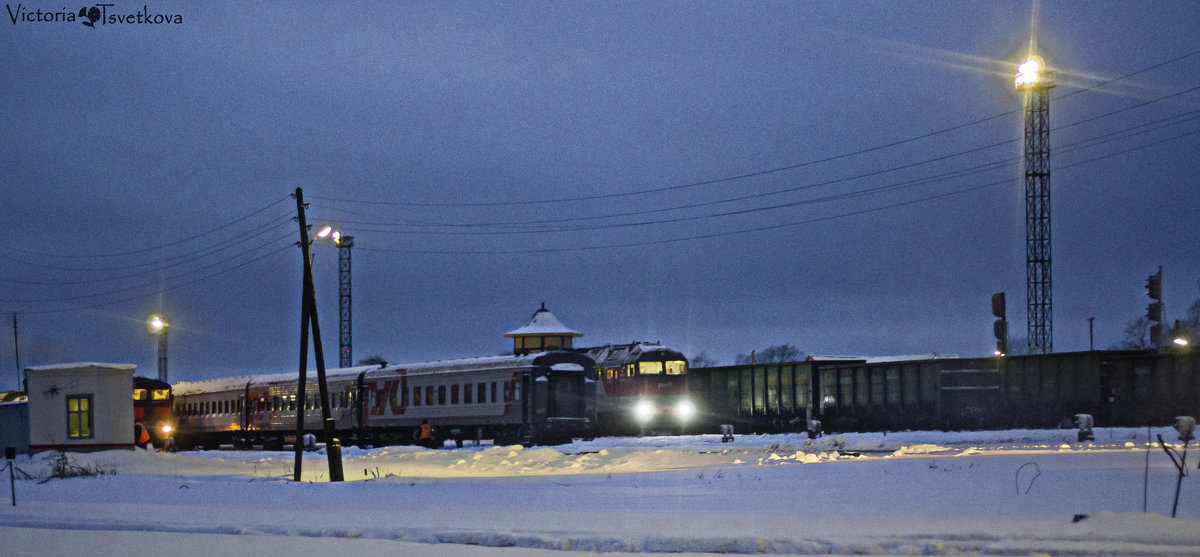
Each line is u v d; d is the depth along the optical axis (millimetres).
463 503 37969
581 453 73000
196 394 131000
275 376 117562
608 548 25609
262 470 68688
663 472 50531
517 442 90062
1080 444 62125
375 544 26875
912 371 92125
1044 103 111000
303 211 61531
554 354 90812
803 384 101750
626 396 98375
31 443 76062
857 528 27141
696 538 25469
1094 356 81438
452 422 95125
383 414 102875
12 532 31875
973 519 28781
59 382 76312
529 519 31344
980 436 74500
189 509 38344
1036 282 110500
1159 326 79312
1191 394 76812
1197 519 27188
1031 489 34969
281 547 26688
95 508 39750
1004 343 92375
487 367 92188
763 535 26062
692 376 113938
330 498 42000
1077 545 23406
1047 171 110750
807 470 46719
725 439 85250
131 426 77875
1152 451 50656
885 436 81500
